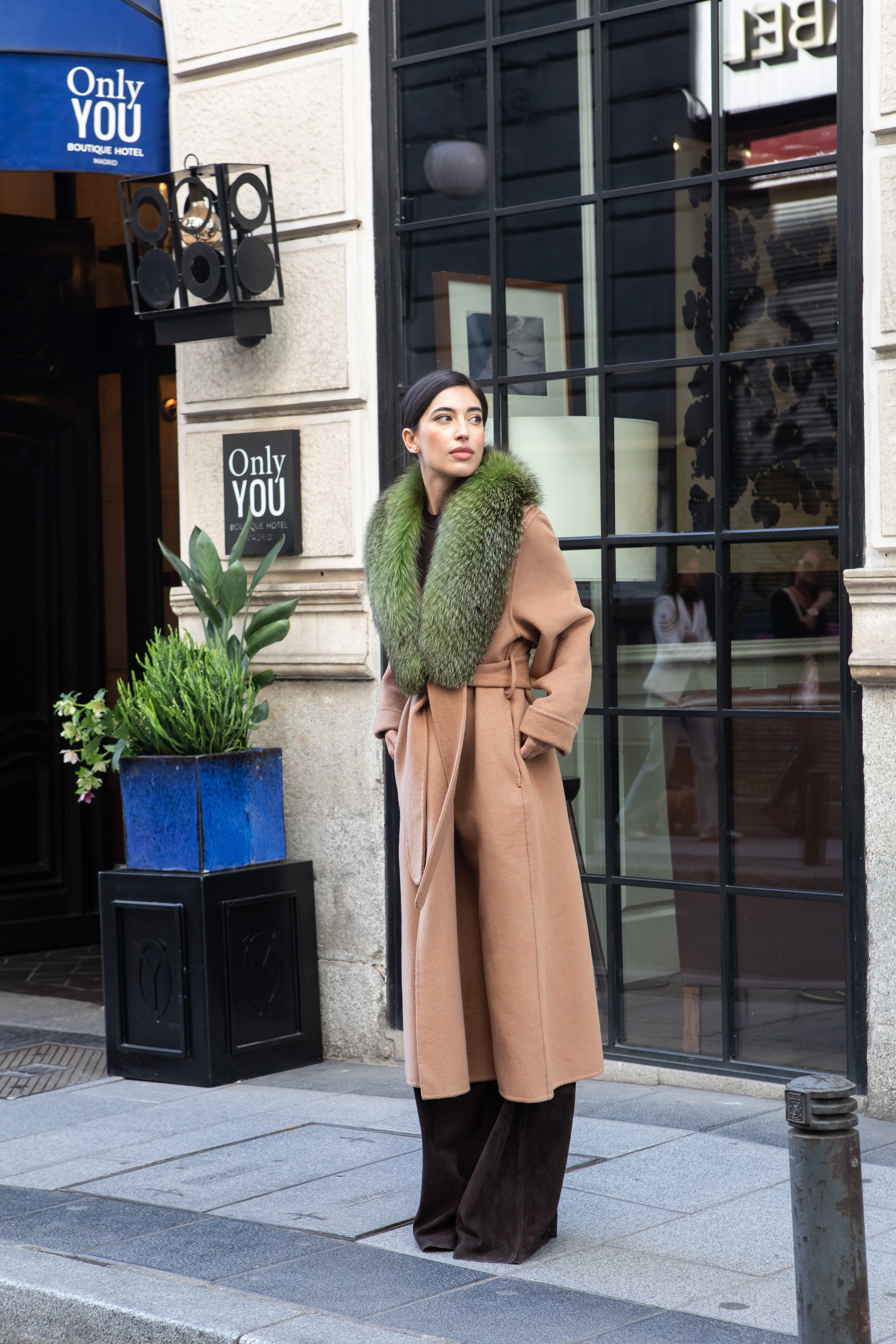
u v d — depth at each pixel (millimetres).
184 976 5414
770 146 4957
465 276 5613
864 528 4734
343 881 5793
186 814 5422
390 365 5734
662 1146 4465
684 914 5195
